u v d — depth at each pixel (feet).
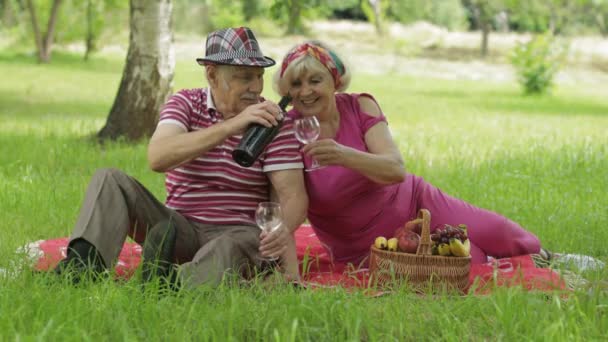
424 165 35.70
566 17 159.74
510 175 31.53
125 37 120.06
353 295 15.05
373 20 146.72
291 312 13.89
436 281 16.53
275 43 144.05
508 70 138.00
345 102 18.99
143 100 43.50
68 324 13.12
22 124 49.98
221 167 17.67
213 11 154.10
